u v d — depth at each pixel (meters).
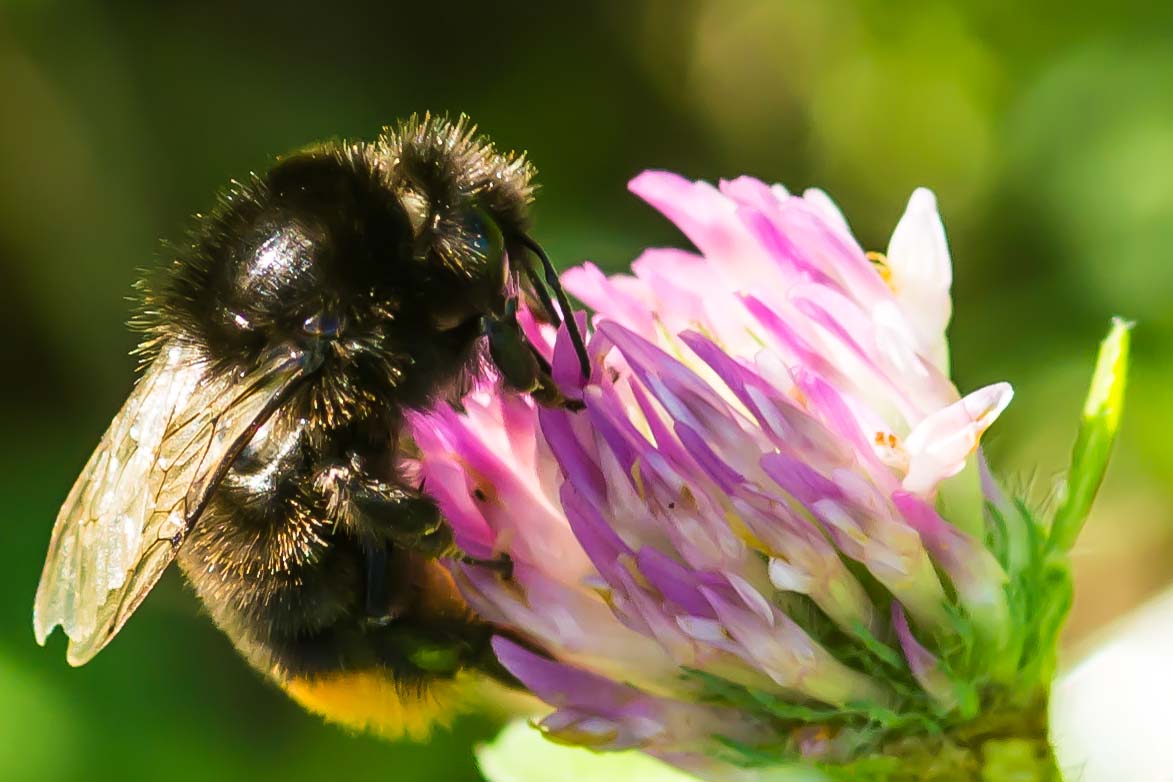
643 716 0.12
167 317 0.12
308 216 0.12
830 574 0.12
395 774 0.16
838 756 0.12
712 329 0.12
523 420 0.12
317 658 0.13
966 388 0.18
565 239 0.20
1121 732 0.14
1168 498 0.17
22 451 0.19
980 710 0.12
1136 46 0.19
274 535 0.12
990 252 0.19
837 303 0.12
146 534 0.12
